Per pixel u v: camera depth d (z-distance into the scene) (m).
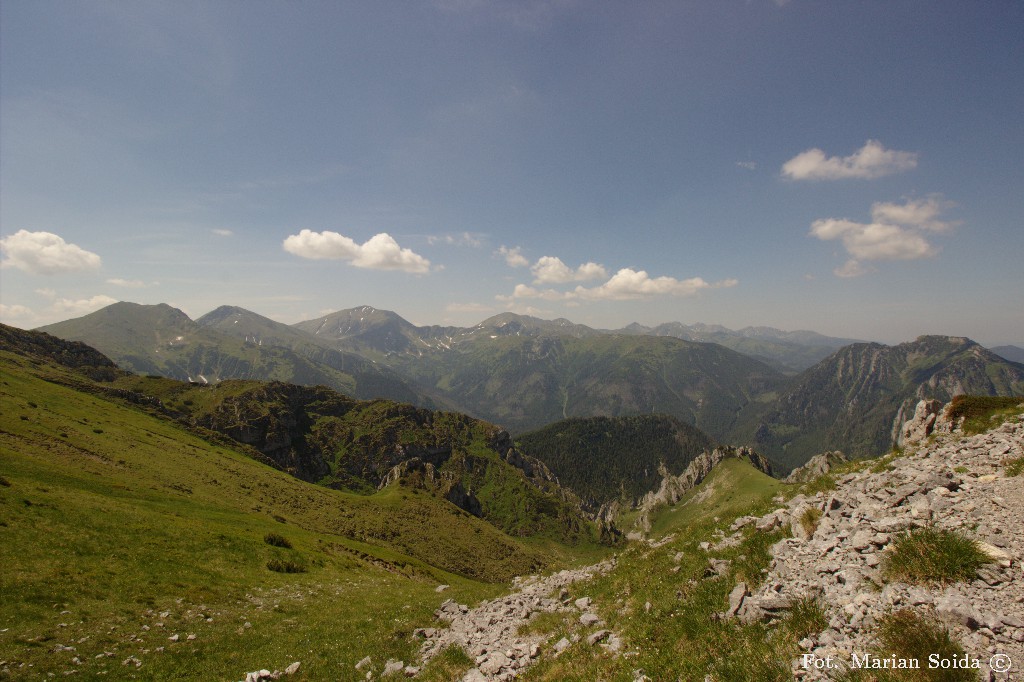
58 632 23.80
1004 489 14.16
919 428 29.23
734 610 13.21
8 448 65.75
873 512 15.27
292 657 22.39
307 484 162.75
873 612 10.66
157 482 81.25
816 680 9.70
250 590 35.25
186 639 24.75
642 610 15.93
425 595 32.81
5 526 36.03
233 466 134.75
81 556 34.62
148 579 33.47
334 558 60.09
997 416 22.31
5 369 133.25
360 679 19.33
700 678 11.23
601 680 12.93
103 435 100.88
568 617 18.66
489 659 17.30
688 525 24.83
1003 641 8.81
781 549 15.16
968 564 10.79
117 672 20.73
